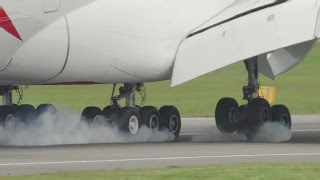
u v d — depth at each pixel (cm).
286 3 8944
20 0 8356
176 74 9200
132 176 6066
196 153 7656
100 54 8931
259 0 9231
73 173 6181
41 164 6762
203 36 9181
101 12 8862
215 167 6525
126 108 9444
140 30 9125
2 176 6025
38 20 8475
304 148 8150
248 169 6419
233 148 8181
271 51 8819
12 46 8419
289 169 6431
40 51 8581
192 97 16900
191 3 9431
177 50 9300
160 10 9262
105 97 16750
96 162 6912
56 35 8612
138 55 9156
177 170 6356
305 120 13088
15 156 7381
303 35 8688
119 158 7225
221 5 9488
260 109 9381
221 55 9019
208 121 12756
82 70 8950
